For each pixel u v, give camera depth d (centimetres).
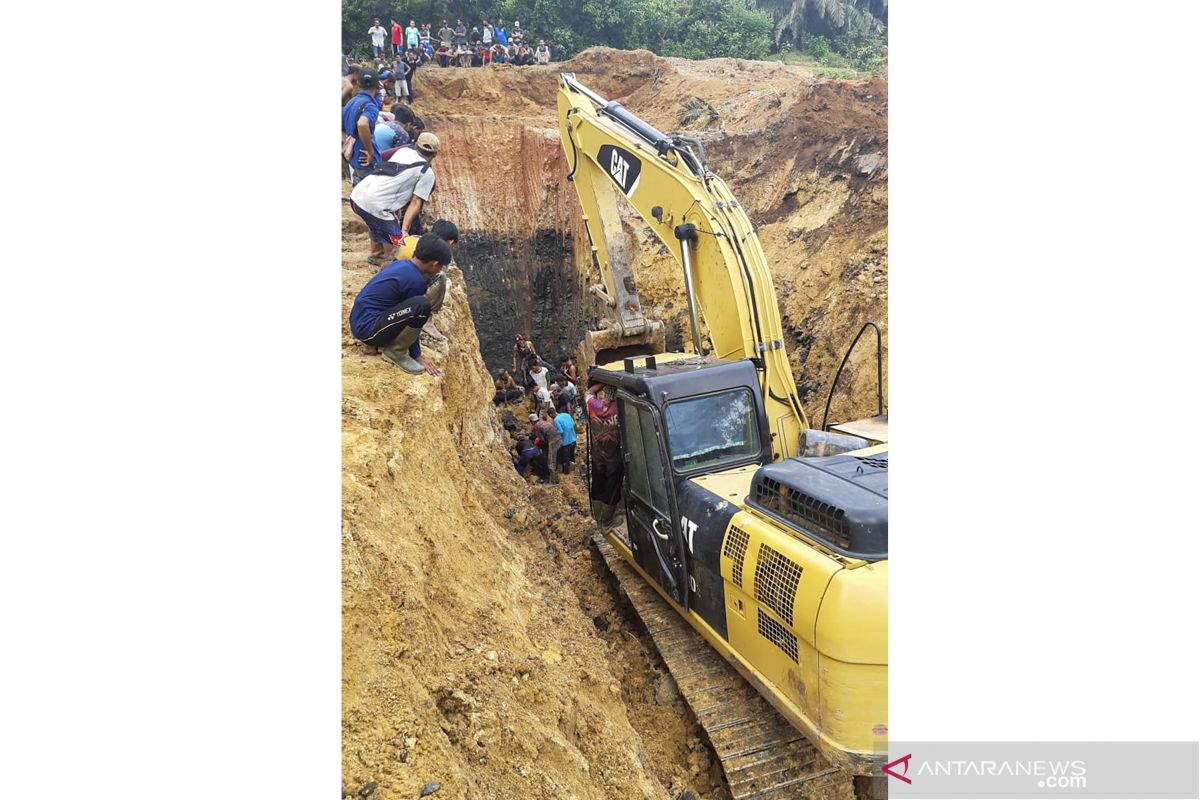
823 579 432
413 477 530
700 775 558
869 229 1392
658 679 644
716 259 743
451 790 310
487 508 818
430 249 591
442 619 443
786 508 497
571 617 648
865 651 411
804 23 2502
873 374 1269
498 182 2019
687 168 789
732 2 2623
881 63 2312
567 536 930
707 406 628
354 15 2336
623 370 714
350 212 1065
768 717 557
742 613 524
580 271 1920
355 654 339
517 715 405
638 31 2659
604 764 462
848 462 518
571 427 1185
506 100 2230
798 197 1537
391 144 830
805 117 1585
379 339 608
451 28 2477
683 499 599
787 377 718
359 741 310
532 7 2664
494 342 1986
